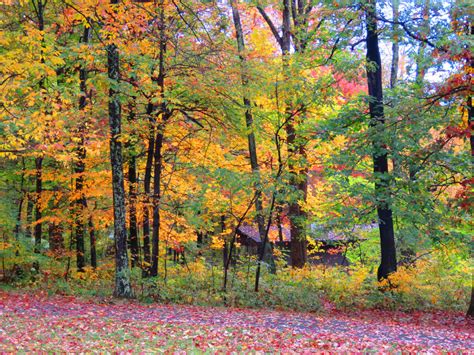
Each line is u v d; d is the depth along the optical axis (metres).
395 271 17.59
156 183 17.39
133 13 14.42
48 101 13.04
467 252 16.47
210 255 28.59
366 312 16.03
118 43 13.95
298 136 18.39
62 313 12.39
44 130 13.02
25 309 12.57
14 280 18.14
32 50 13.12
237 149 23.02
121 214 15.46
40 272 18.59
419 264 19.23
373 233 21.14
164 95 16.05
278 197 17.09
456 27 14.85
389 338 11.81
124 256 15.55
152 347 9.48
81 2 13.13
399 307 16.44
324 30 18.53
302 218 19.95
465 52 14.05
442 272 18.59
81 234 19.34
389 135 15.93
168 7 16.05
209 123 18.64
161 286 16.83
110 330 10.78
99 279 18.67
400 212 15.84
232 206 19.27
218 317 13.59
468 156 15.49
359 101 17.53
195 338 10.48
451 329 13.84
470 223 16.14
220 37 17.67
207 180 18.97
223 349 9.65
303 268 19.78
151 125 17.31
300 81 16.98
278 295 17.05
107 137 15.91
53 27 17.20
